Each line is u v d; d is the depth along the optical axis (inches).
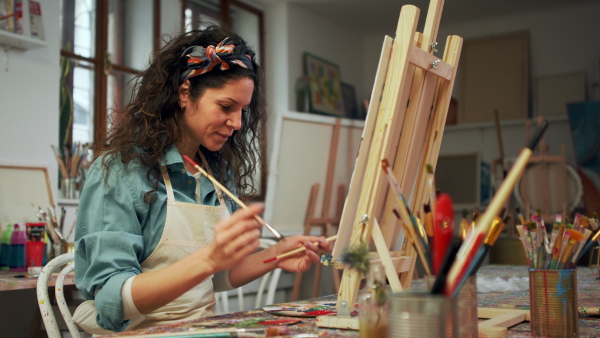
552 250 35.7
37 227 90.4
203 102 51.0
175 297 41.2
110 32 137.7
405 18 42.4
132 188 48.2
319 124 136.6
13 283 73.0
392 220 46.7
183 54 51.5
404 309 27.1
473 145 194.7
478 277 66.4
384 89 42.4
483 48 197.0
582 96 181.0
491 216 28.1
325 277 144.4
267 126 179.5
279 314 44.1
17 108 109.7
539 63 189.8
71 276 78.3
